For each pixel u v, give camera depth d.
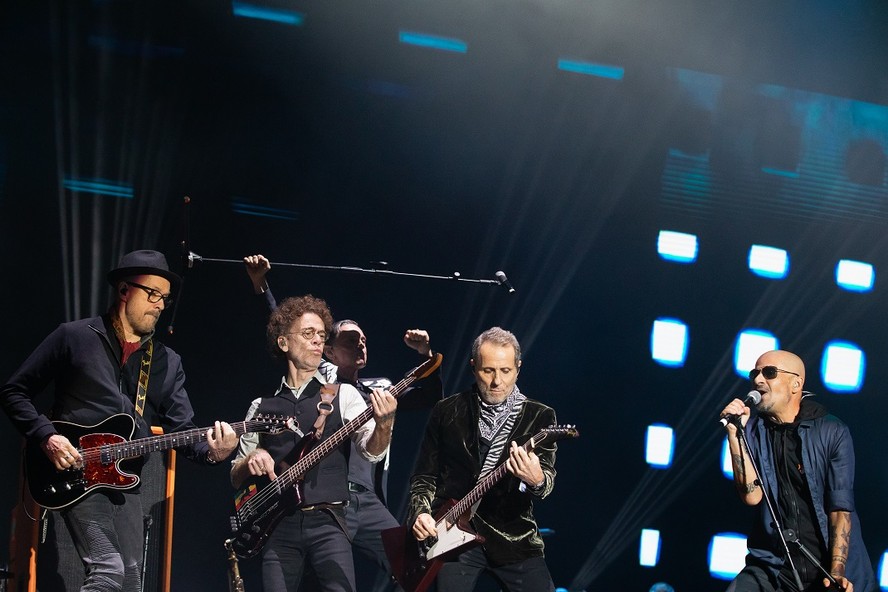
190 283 10.05
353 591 5.01
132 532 4.98
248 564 9.00
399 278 10.63
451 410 5.19
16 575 5.01
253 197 10.10
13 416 4.75
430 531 4.86
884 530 11.52
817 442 5.20
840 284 11.51
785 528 5.18
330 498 5.15
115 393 4.93
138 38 9.59
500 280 6.38
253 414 5.35
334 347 6.60
